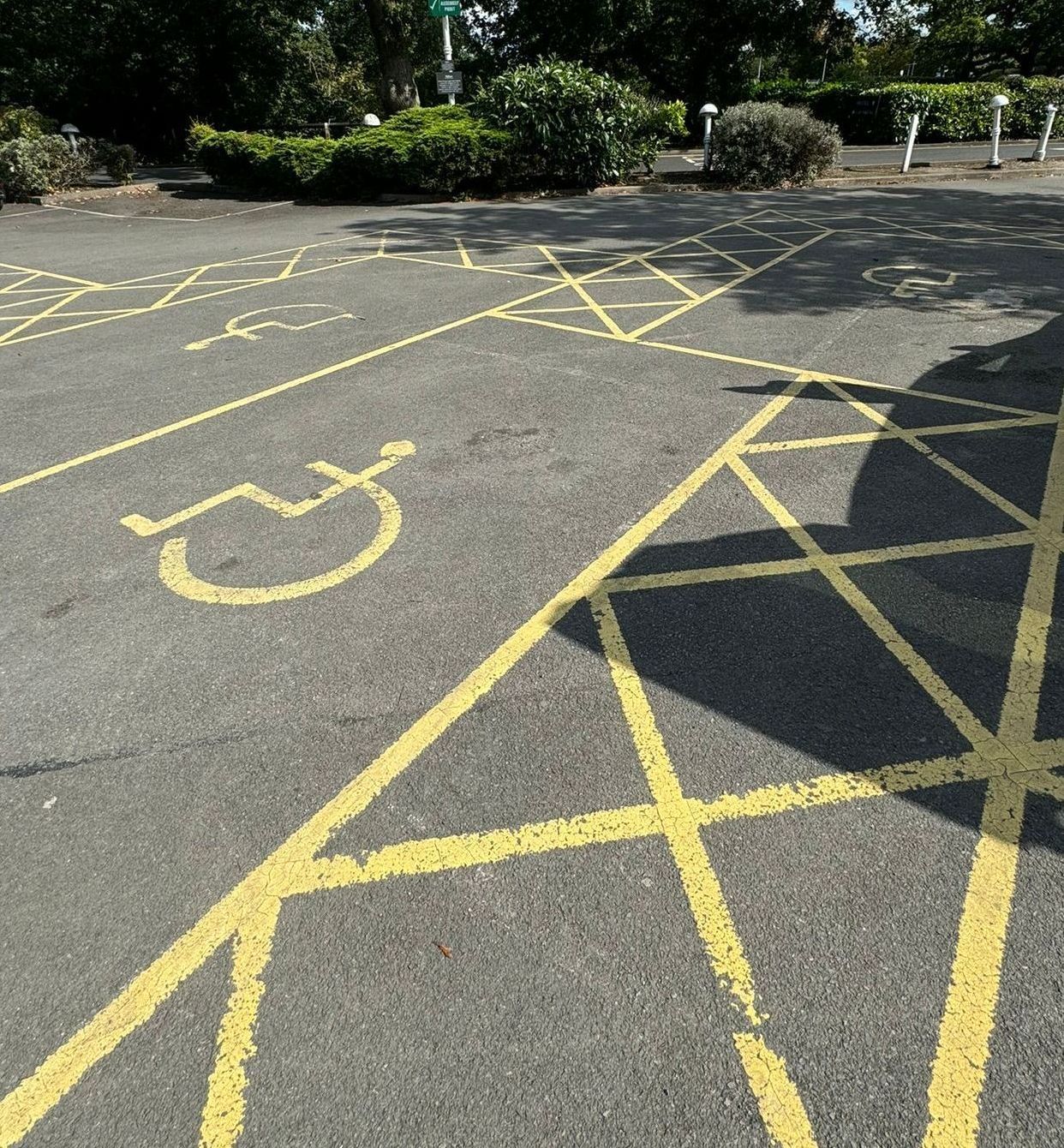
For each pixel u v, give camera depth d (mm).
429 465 4770
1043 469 4512
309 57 30250
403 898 2312
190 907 2303
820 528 4020
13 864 2428
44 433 5379
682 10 24250
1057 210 12797
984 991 2023
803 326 7199
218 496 4477
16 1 25172
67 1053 1961
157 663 3232
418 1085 1862
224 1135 1785
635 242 11219
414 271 9836
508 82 15406
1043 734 2775
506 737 2846
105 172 20625
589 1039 1942
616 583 3643
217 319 8000
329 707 2996
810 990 2041
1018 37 26984
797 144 15852
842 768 2680
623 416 5391
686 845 2443
